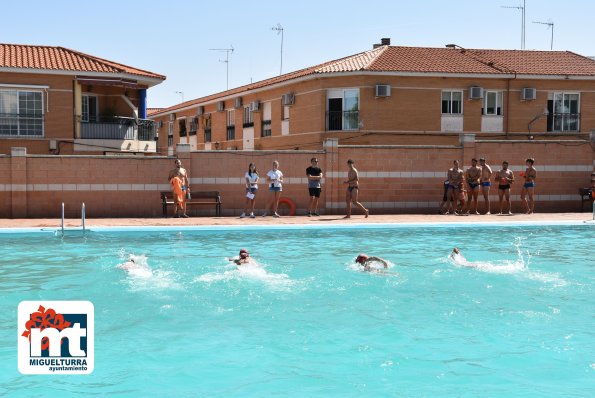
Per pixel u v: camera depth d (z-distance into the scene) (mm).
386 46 33844
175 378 6074
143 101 30219
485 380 6016
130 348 7000
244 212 21703
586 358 6664
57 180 20922
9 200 20641
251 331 7660
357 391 5738
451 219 20297
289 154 22406
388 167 23016
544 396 5613
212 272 11250
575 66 33406
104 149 28250
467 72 30641
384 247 14562
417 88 30484
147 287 10039
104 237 16250
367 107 30094
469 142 23438
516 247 14562
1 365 6422
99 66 28344
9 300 9156
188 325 7926
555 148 24047
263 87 35312
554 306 8938
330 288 10016
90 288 9961
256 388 5812
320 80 30844
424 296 9523
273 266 11906
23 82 26656
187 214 21797
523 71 31703
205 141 45500
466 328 7805
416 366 6414
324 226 18000
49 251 13789
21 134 26859
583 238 16219
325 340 7305
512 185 23812
